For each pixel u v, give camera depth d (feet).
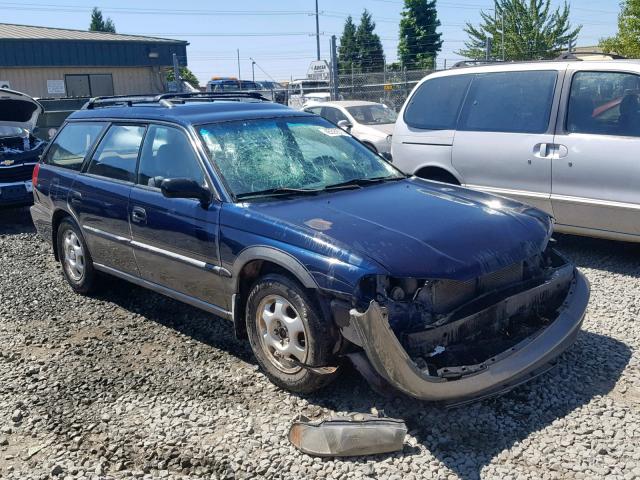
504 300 11.90
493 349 11.73
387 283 11.18
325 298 11.64
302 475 10.40
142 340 15.96
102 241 17.43
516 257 12.26
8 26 94.38
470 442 11.09
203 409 12.50
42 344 15.92
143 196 15.66
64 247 19.56
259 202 13.64
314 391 12.59
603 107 19.70
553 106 20.59
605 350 14.33
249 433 11.59
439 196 14.52
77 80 87.10
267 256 12.37
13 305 18.74
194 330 16.48
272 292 12.54
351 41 211.00
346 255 11.37
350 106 45.75
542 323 12.63
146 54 90.84
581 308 13.08
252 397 12.87
